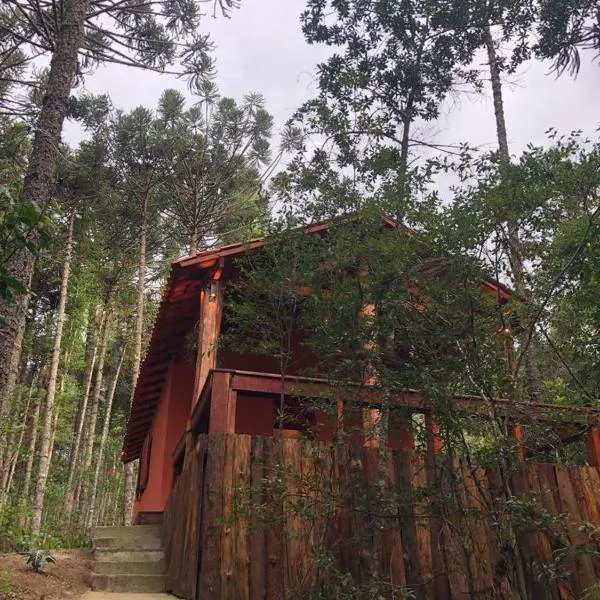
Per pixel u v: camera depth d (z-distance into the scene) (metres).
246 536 4.75
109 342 20.50
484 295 4.14
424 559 4.86
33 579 5.63
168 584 5.70
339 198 4.36
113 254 17.06
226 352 9.30
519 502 3.91
